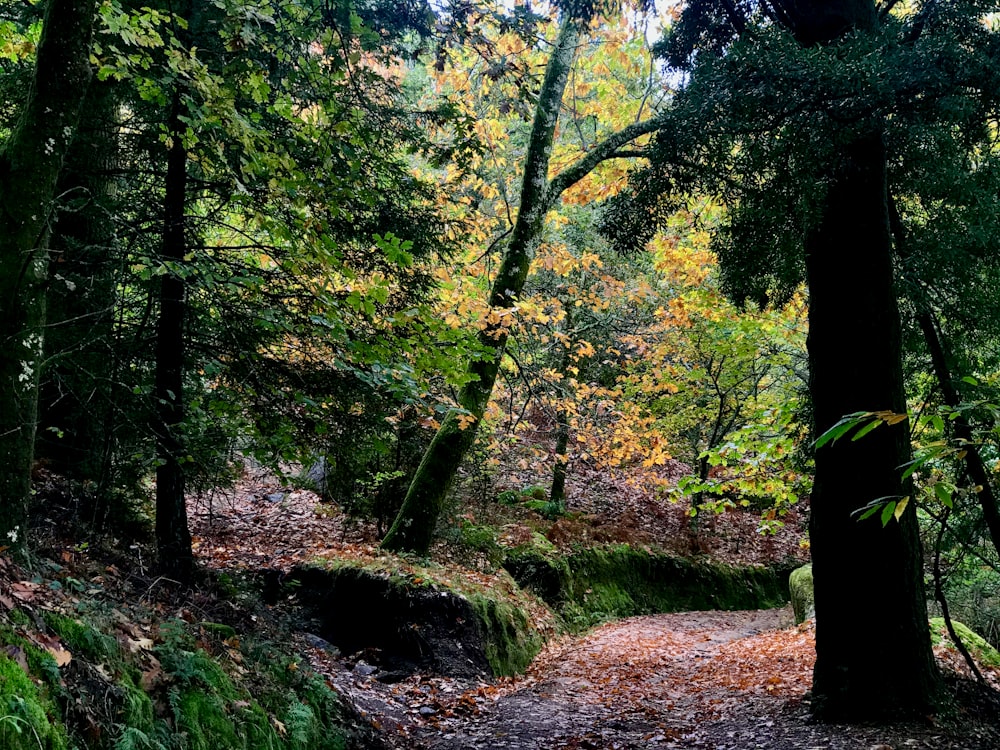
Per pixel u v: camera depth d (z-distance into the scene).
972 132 5.91
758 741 5.76
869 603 5.96
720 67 5.28
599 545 15.77
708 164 5.79
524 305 11.48
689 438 20.45
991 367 7.63
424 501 11.07
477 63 11.83
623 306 17.28
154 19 4.38
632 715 7.27
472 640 8.84
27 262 3.87
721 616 15.29
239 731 3.78
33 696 2.49
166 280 6.06
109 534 6.20
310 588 9.02
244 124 4.61
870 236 6.09
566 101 15.29
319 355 6.21
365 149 5.79
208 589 6.18
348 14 5.96
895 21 5.89
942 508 7.32
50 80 3.99
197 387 6.66
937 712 5.75
